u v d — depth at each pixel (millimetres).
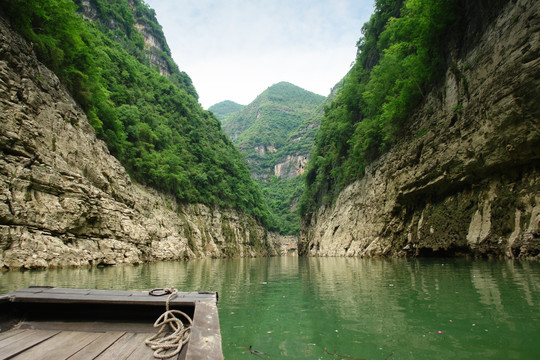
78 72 26312
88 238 20438
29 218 15961
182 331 3477
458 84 20719
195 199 54500
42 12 21609
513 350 3863
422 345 4203
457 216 19969
